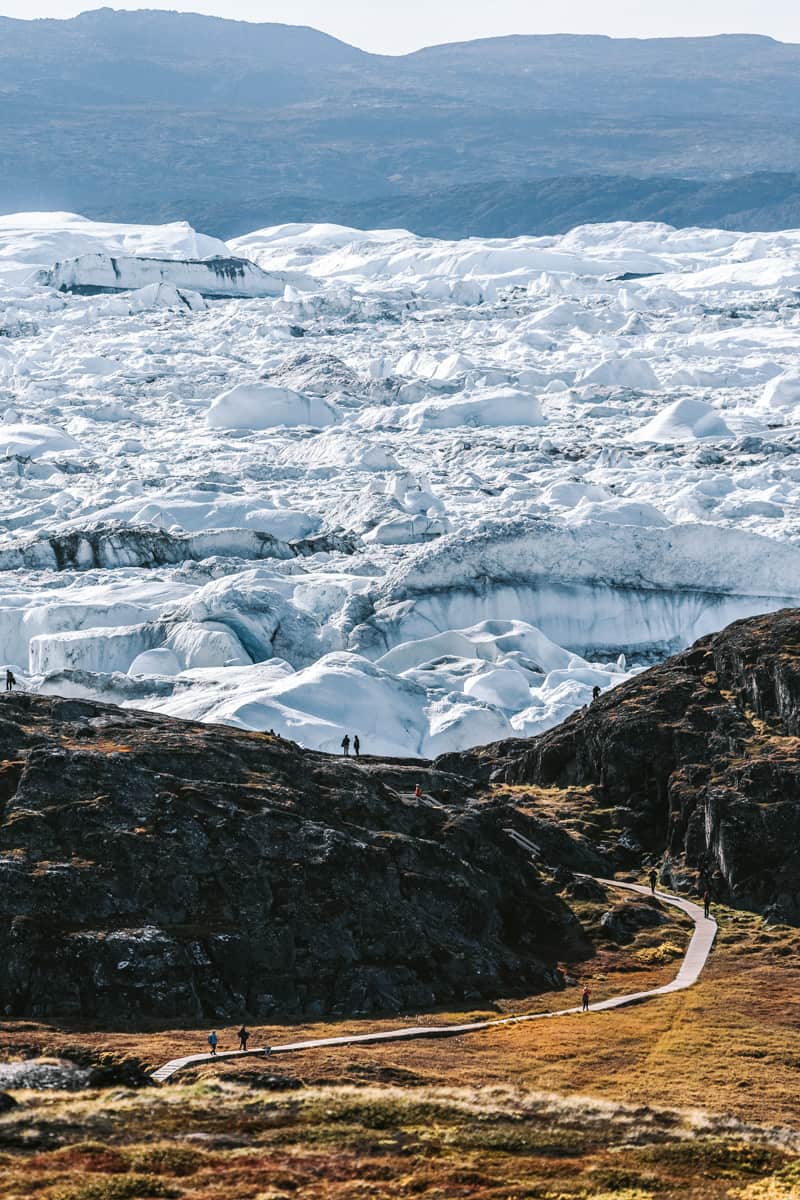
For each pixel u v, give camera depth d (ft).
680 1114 409.08
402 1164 358.23
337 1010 517.96
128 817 559.79
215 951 516.73
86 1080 417.49
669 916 634.02
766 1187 348.59
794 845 650.43
